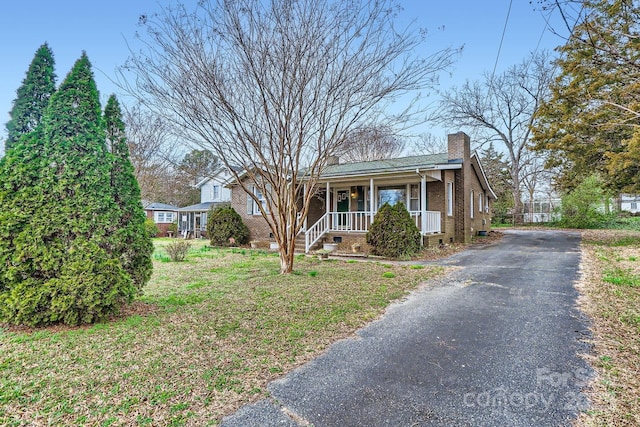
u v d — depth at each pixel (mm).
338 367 3326
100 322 4469
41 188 4211
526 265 8898
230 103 6938
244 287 6672
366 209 15703
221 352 3615
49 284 4117
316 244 13859
